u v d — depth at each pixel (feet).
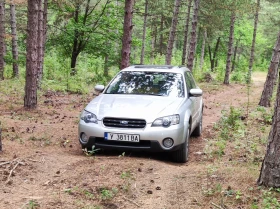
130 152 22.48
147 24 105.91
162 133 20.15
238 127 30.76
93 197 14.75
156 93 23.80
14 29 67.21
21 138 25.16
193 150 25.21
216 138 28.40
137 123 20.34
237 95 64.95
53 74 70.49
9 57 63.67
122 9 73.82
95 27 74.59
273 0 90.12
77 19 73.72
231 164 20.24
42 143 24.31
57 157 20.39
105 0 75.72
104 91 24.80
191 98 24.82
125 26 39.75
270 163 14.70
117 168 18.54
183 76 25.49
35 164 18.69
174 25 69.46
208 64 154.20
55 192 15.14
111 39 74.28
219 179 16.84
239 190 15.15
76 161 19.67
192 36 59.06
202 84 83.41
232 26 84.84
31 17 34.73
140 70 26.12
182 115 21.25
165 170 18.89
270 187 14.76
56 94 50.01
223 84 85.97
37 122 31.48
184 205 14.23
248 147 24.08
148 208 13.97
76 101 45.29
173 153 21.36
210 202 14.35
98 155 21.81
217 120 37.88
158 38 144.36
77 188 15.60
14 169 17.62
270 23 135.03
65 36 72.18
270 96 46.01
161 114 20.63
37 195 14.76
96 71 81.25
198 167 19.72
